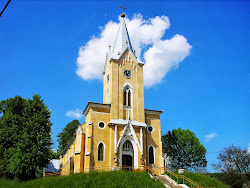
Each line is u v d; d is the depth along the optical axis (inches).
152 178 1338.6
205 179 1488.7
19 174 1708.9
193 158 2532.0
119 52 1959.9
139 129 1769.2
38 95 1966.0
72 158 1921.8
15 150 1760.6
